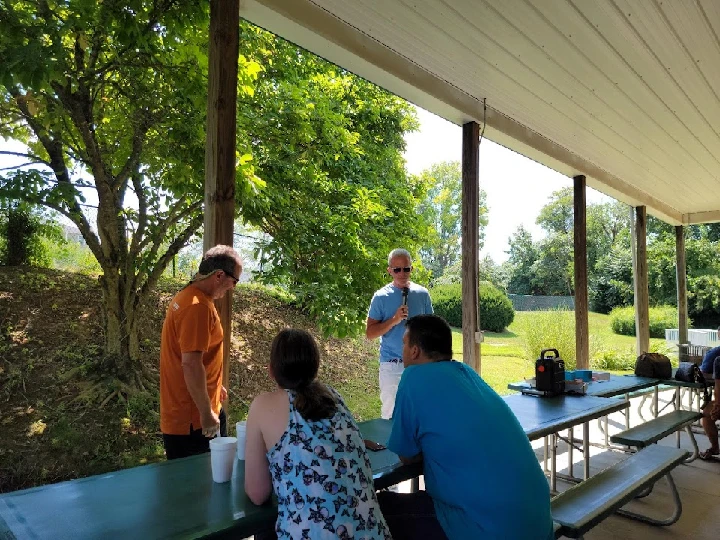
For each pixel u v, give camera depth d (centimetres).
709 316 1734
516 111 438
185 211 507
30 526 135
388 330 327
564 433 541
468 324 414
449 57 344
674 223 922
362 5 288
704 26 299
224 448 169
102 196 465
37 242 683
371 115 838
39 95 390
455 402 182
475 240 413
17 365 488
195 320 212
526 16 291
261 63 601
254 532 146
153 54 398
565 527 219
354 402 672
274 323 807
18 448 396
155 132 455
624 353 1084
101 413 459
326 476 144
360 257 552
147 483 169
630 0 274
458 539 172
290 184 571
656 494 368
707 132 484
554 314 958
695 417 415
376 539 146
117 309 504
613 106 423
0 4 300
